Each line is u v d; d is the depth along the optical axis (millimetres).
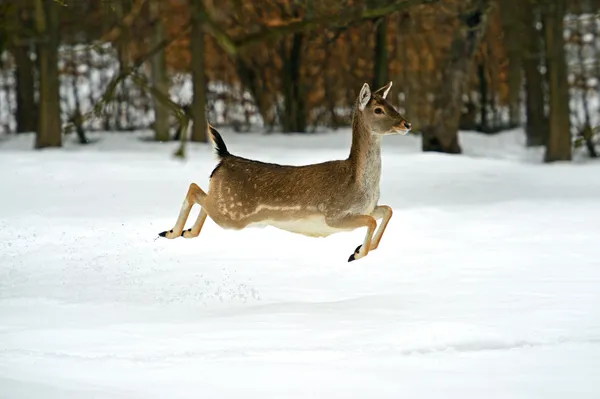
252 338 19141
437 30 75312
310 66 78125
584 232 31844
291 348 18266
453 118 62250
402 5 35406
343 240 30422
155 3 67000
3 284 24656
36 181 45219
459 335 19250
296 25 32969
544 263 26984
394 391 15422
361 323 20375
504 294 23203
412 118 75688
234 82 77875
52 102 63125
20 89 73125
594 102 79562
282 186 22734
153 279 25203
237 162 23172
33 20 66250
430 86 75438
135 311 21734
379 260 27547
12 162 53250
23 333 19688
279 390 15438
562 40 58469
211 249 29047
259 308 21953
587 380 16078
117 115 74938
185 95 76438
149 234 31281
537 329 19797
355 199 22656
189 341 18922
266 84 76250
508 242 30234
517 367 16875
